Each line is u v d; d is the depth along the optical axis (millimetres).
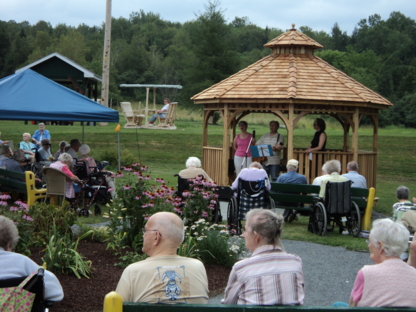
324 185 9203
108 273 5996
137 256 6375
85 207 10086
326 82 13258
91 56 95438
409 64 93312
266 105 12977
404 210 6996
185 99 47125
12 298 3227
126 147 23391
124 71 81438
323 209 9078
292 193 9797
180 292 3457
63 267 5785
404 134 33750
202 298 3547
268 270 3412
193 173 9133
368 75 69938
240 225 9297
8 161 10984
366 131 36656
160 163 20766
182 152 23188
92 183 10438
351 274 6953
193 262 3623
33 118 10031
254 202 8945
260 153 12211
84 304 5000
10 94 10438
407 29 116562
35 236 6637
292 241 8789
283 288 3369
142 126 29750
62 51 84000
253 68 14070
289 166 10086
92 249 7000
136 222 7195
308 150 12945
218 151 13789
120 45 94375
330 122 46031
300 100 12508
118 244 6840
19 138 24125
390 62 77438
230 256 6762
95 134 25609
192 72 47000
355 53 85500
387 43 110312
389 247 3482
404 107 51844
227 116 13406
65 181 9766
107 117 10797
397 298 3303
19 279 3361
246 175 8969
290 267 3445
